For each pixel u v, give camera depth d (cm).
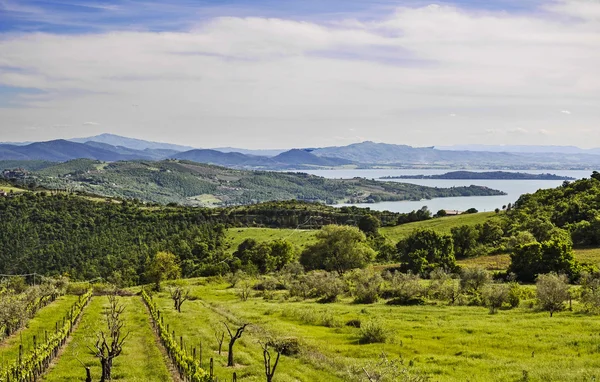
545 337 4750
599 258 11644
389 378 3297
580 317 5944
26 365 3741
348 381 3500
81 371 3978
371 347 4703
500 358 4131
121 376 3844
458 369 3803
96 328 5928
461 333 5222
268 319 6388
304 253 15050
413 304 7856
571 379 3291
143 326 6116
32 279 18575
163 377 3822
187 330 5622
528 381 3350
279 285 11112
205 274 15738
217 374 3706
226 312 7119
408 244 13562
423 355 4319
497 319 5994
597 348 4241
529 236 14025
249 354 4447
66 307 7931
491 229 15850
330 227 14600
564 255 9919
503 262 12506
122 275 17988
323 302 8644
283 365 4047
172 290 10838
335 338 5194
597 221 14125
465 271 8756
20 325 5741
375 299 8369
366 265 13988
